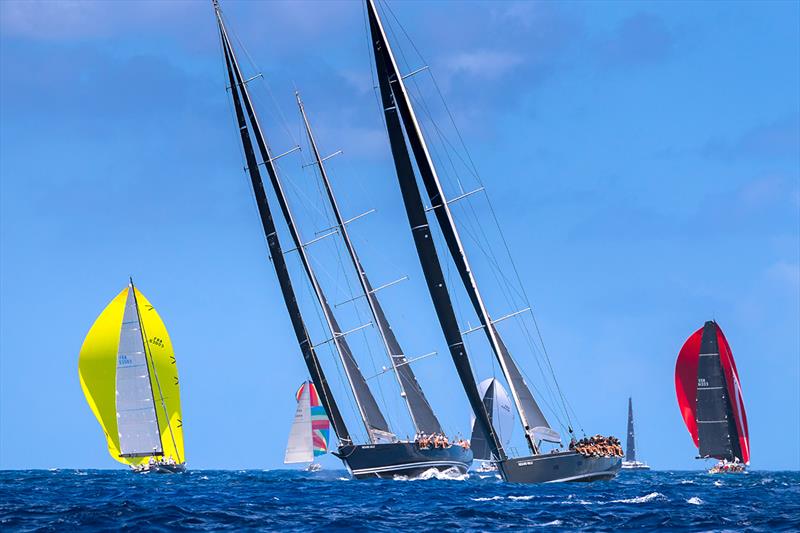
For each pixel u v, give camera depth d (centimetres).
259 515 15812
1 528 14250
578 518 15600
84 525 14475
